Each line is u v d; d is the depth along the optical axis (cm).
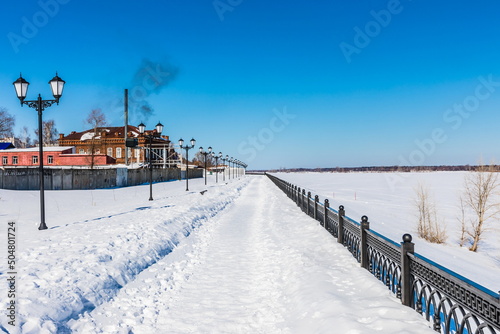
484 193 2403
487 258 1941
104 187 2969
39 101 936
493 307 246
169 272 639
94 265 548
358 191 4794
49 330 355
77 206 1527
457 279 295
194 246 878
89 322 408
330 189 5203
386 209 2956
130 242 736
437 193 4441
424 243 1964
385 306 395
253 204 2011
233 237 996
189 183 4012
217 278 614
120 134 6166
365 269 577
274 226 1095
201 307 482
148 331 410
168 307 483
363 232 592
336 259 652
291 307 457
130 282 559
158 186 3247
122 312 454
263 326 420
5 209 1375
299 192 1634
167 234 873
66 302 414
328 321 371
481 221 2317
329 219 915
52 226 967
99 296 471
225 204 1895
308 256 675
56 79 933
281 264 661
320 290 468
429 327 334
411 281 406
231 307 481
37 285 440
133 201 1778
